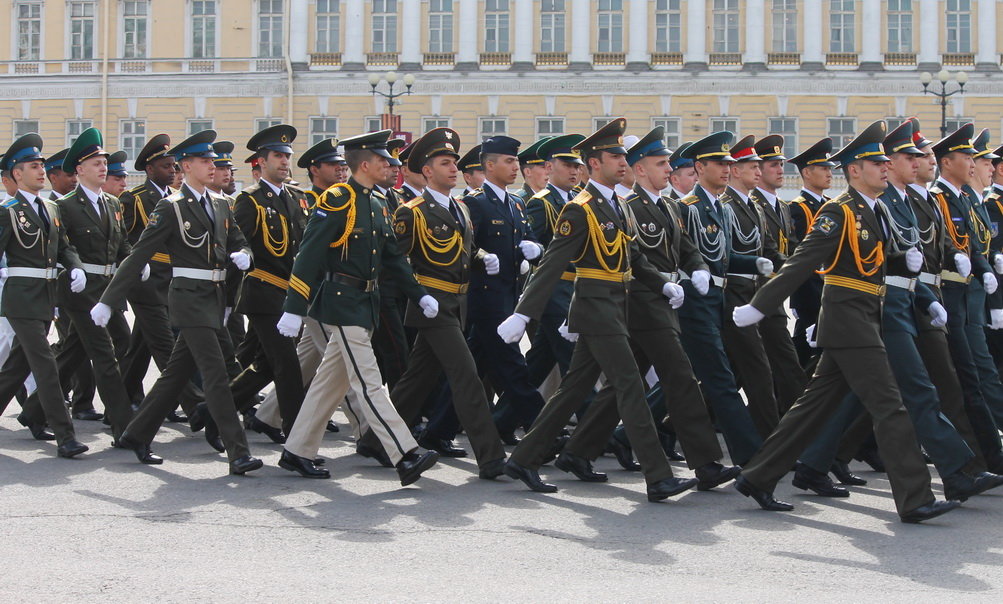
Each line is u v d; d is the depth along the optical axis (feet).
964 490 35.45
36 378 44.06
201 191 42.19
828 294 34.86
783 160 49.03
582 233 36.76
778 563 29.86
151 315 47.32
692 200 41.91
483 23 187.42
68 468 41.93
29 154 44.34
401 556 30.37
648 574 28.78
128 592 27.17
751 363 41.24
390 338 47.65
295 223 45.62
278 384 45.27
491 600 26.61
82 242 46.52
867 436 40.98
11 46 191.11
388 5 187.62
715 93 184.34
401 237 40.57
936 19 182.50
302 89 187.83
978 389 39.55
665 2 185.68
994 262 43.60
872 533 33.06
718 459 38.37
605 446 42.01
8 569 29.04
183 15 188.65
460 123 187.21
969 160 42.27
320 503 36.47
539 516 34.91
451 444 45.91
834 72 183.01
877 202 35.32
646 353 38.50
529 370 47.57
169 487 38.73
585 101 186.09
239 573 28.73
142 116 189.67
